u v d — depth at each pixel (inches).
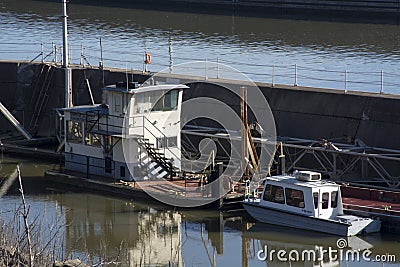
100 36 5349.4
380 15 6067.9
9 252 1756.9
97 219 2546.8
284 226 2474.2
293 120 3120.1
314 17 6215.6
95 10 6643.7
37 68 3705.7
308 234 2410.2
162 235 2423.7
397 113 2910.9
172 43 5064.0
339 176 2832.2
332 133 3029.0
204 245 2362.2
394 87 3848.4
